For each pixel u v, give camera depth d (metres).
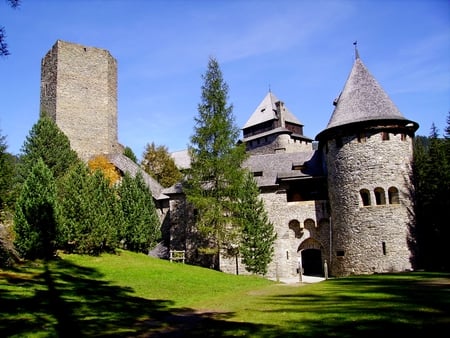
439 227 38.22
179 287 21.98
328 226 35.53
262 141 65.56
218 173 36.44
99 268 24.78
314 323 11.50
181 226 39.97
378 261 30.67
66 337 10.87
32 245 24.12
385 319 11.31
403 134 32.66
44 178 25.81
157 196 45.75
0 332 10.98
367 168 31.94
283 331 10.73
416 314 11.76
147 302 17.27
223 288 22.83
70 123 51.22
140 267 26.84
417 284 19.84
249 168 39.72
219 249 35.81
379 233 30.94
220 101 37.81
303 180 37.03
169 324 12.92
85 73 53.16
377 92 33.34
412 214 31.42
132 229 34.78
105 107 54.16
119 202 33.34
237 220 34.47
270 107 67.19
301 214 36.31
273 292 21.19
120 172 48.00
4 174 30.39
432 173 41.06
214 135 37.31
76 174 29.02
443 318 11.04
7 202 29.81
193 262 38.03
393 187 31.41
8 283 18.14
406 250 30.39
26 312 13.44
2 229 28.56
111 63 56.00
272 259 35.53
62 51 51.72
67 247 28.66
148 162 63.53
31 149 40.78
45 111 49.72
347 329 10.45
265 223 34.75
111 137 54.78
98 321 13.02
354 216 32.03
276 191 37.34
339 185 33.28
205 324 12.56
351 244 32.03
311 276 35.38
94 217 28.56
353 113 32.94
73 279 20.77
